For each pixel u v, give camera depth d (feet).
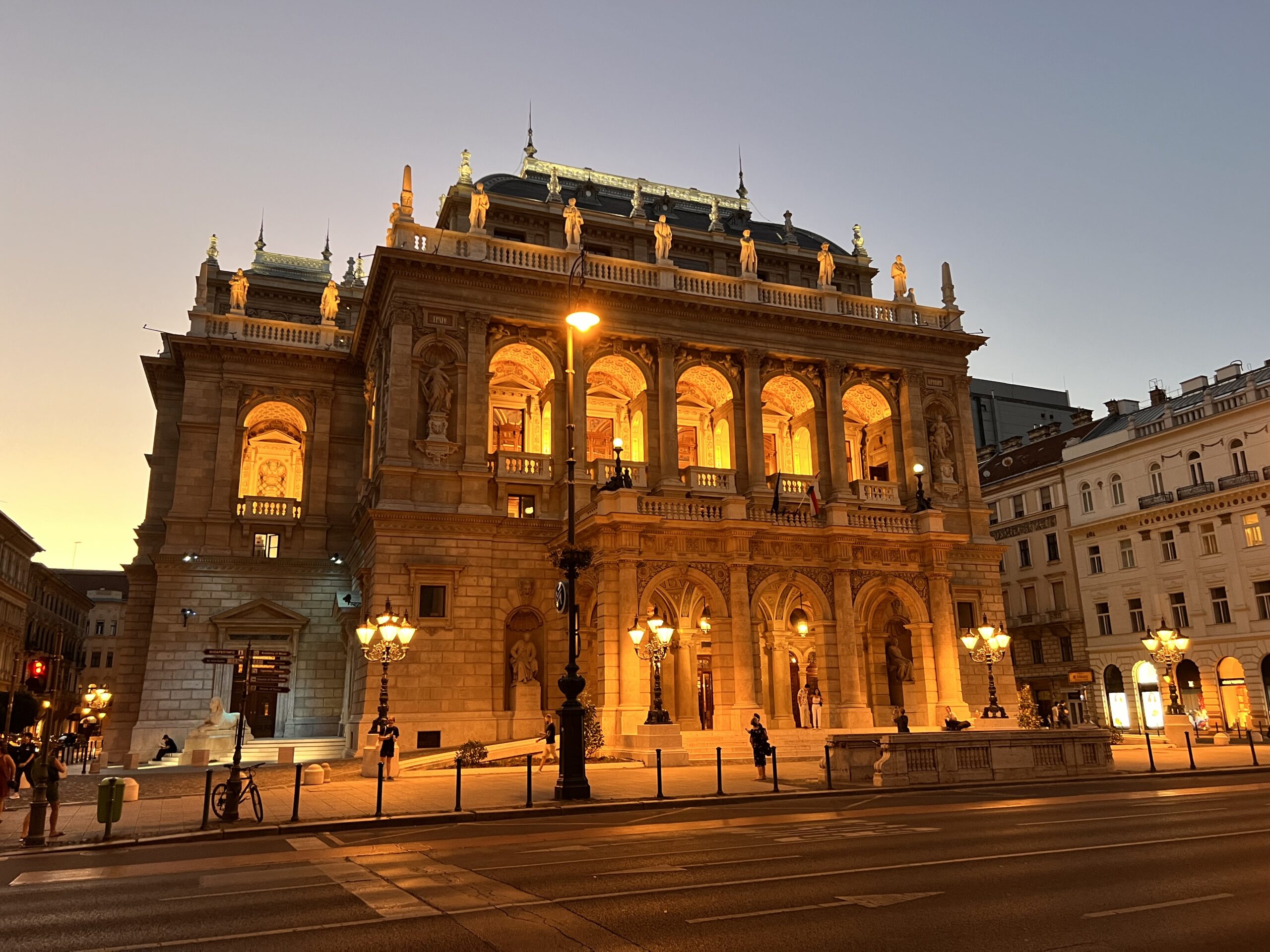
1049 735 99.19
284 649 162.50
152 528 171.42
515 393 173.99
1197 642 193.36
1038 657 233.55
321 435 173.99
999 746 96.17
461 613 140.46
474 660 139.44
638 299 162.81
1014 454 257.75
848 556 140.67
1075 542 224.12
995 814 66.03
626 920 34.91
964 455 180.86
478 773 108.27
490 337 156.04
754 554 135.85
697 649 149.79
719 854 49.44
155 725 152.76
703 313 166.71
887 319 183.01
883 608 158.10
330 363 177.58
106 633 412.36
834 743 95.55
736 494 161.79
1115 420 230.89
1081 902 36.65
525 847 53.93
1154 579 203.41
